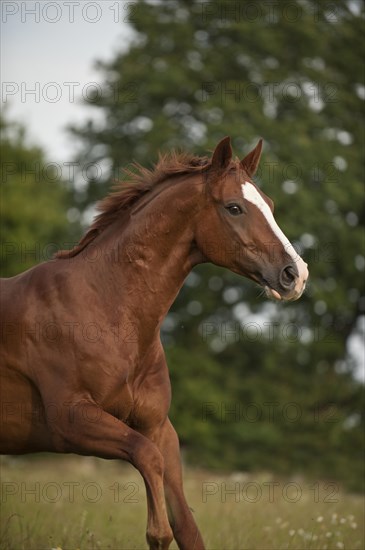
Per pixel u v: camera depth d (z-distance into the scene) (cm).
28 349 510
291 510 816
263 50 2223
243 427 2258
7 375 520
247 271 495
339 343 2417
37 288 519
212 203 498
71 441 490
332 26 2319
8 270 2125
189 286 2294
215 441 2227
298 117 2209
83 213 2416
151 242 507
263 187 2067
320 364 2438
